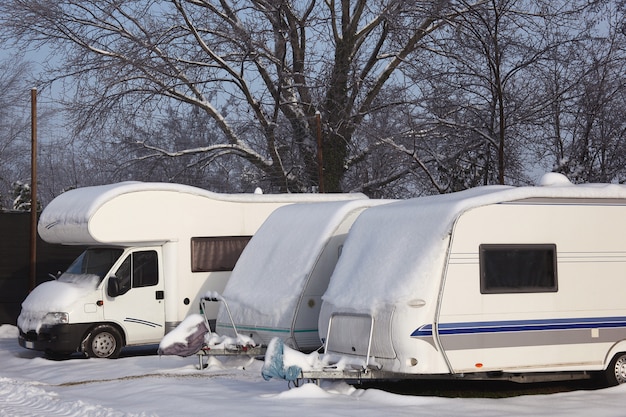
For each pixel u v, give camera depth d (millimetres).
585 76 30125
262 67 36469
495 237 13695
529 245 13938
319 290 16812
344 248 15180
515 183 32781
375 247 14406
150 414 12008
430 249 13336
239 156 40688
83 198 20594
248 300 17422
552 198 14172
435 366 13102
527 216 13969
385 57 36906
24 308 20797
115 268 20312
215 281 21109
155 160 38031
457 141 32844
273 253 17859
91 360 19562
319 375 13289
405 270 13438
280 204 21984
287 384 14930
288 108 36906
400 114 34625
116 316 20234
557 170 29750
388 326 13211
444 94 32125
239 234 21438
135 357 19906
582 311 14195
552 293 14008
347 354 14031
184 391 14211
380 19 35750
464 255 13438
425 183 36125
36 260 28469
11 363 20031
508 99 30938
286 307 16531
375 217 15031
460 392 14594
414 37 35594
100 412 12484
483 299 13477
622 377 14484
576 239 14320
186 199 20875
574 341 14086
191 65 35906
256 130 38000
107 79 34750
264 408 12320
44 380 16953
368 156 37312
